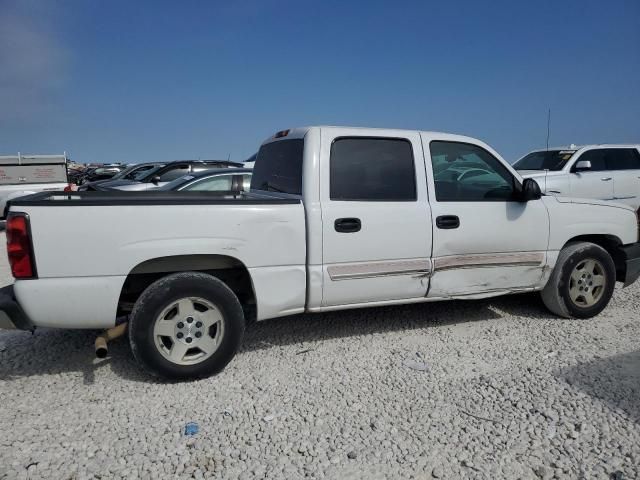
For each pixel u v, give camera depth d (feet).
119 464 8.94
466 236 14.51
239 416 10.54
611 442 9.42
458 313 17.04
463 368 12.74
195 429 10.02
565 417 10.25
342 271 13.28
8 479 8.50
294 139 14.19
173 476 8.63
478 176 15.06
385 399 11.21
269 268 12.67
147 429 10.05
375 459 9.05
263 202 12.57
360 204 13.43
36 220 10.88
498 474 8.61
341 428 10.05
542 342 14.38
